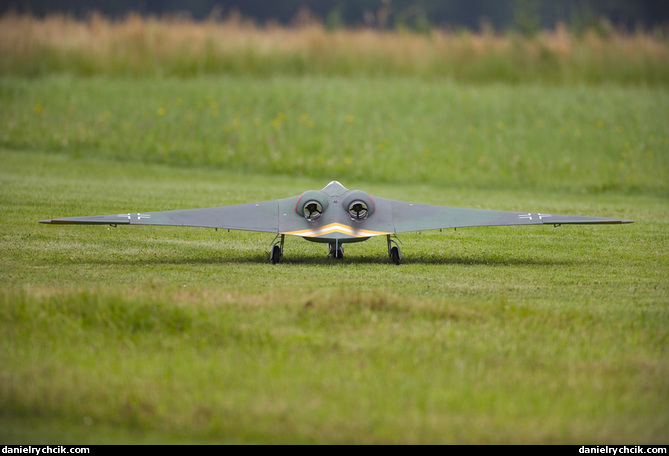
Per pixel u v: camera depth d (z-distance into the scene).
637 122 103.31
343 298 29.56
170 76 120.44
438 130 101.38
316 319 27.84
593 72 125.19
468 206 68.19
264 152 93.81
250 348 25.19
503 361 24.38
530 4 140.25
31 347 25.00
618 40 134.75
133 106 105.12
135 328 26.94
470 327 27.61
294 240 49.59
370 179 87.50
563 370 23.75
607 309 30.66
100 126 98.00
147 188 71.75
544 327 27.77
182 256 42.59
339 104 109.75
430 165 90.81
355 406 21.02
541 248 47.66
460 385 22.39
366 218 39.00
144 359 24.14
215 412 20.59
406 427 19.94
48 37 122.62
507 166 90.31
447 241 50.00
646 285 36.03
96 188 69.69
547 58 127.25
